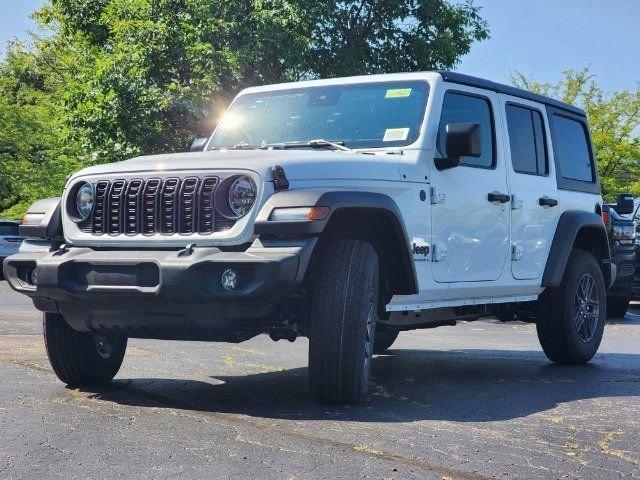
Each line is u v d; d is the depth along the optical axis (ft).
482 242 21.34
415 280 18.43
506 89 23.29
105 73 70.08
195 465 12.58
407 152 19.62
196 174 16.87
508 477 12.37
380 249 18.53
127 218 17.37
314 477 12.05
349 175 17.60
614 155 98.43
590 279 25.77
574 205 25.66
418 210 19.15
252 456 13.12
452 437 14.78
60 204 18.40
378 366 24.62
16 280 18.35
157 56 72.69
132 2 74.43
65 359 18.92
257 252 16.05
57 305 17.75
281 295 15.98
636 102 97.66
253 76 71.92
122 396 18.22
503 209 22.15
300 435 14.58
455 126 19.12
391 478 12.09
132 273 16.61
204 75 71.20
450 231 20.24
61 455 13.07
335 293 16.79
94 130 71.05
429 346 30.27
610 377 22.66
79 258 17.15
